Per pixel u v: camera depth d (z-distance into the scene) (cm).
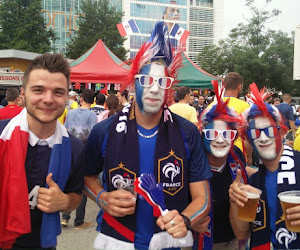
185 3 6750
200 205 186
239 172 197
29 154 178
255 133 204
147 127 194
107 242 185
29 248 184
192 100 1120
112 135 190
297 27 631
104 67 871
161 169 184
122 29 439
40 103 167
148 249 182
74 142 197
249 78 2570
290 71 2616
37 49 2803
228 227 236
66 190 196
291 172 199
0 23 2812
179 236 161
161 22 194
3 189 169
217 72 2967
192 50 6938
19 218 165
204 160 200
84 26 3394
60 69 170
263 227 204
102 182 206
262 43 2767
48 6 5294
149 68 188
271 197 204
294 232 190
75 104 739
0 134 177
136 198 182
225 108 222
